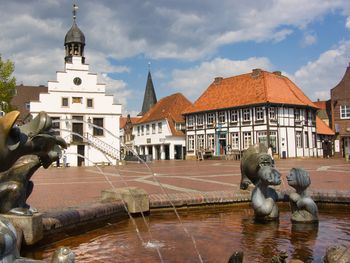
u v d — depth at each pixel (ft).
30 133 15.02
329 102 216.54
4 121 11.22
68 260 9.65
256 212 23.44
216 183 47.65
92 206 22.76
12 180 16.74
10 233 8.64
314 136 179.22
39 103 148.05
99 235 20.86
